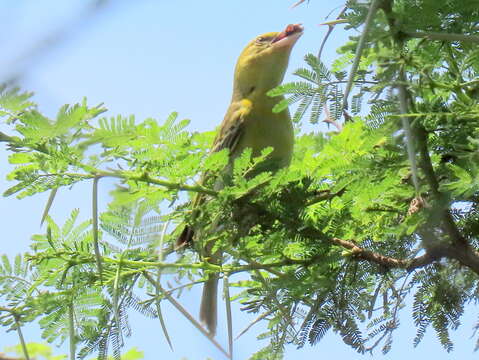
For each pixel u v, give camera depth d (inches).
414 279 402.0
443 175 356.5
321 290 389.1
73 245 403.9
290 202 373.7
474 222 390.3
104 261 388.2
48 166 362.0
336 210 386.0
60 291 398.6
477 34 344.8
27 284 397.7
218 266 385.1
